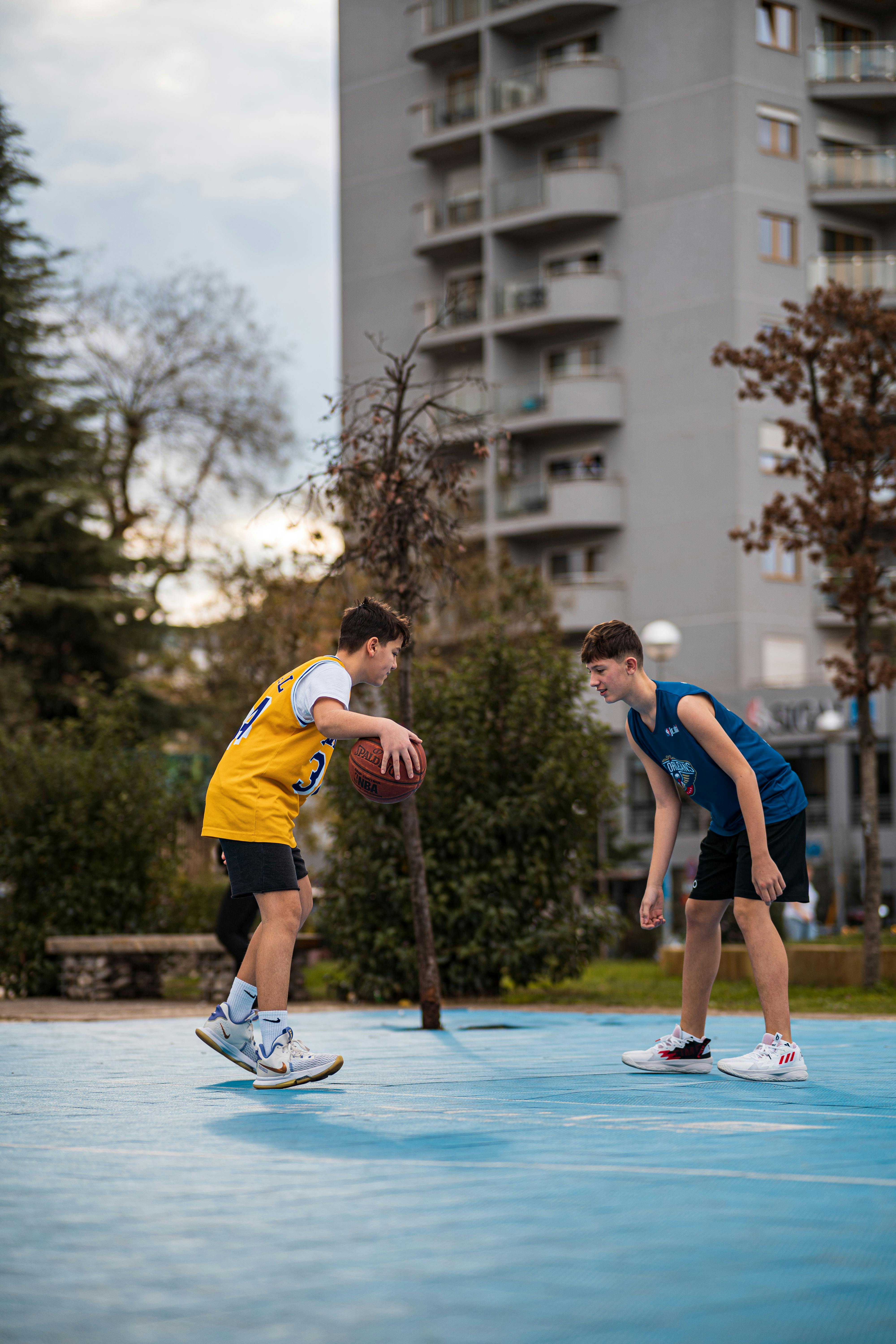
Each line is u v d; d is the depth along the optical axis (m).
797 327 16.44
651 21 43.25
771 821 5.52
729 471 41.72
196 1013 12.07
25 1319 2.00
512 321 44.53
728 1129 3.86
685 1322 1.99
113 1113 4.30
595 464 44.16
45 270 34.25
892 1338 1.92
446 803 13.88
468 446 11.05
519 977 13.88
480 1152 3.43
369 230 49.03
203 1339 1.90
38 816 16.20
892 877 41.09
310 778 5.43
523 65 45.78
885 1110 4.36
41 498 32.09
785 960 5.48
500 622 14.91
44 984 15.98
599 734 14.50
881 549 16.38
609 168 43.59
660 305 43.00
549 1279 2.21
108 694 31.59
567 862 14.19
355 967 13.76
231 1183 3.03
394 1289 2.16
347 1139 3.68
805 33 43.22
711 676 41.91
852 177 43.03
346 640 5.51
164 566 34.34
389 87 48.94
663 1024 9.73
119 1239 2.49
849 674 15.73
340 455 10.55
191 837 19.92
